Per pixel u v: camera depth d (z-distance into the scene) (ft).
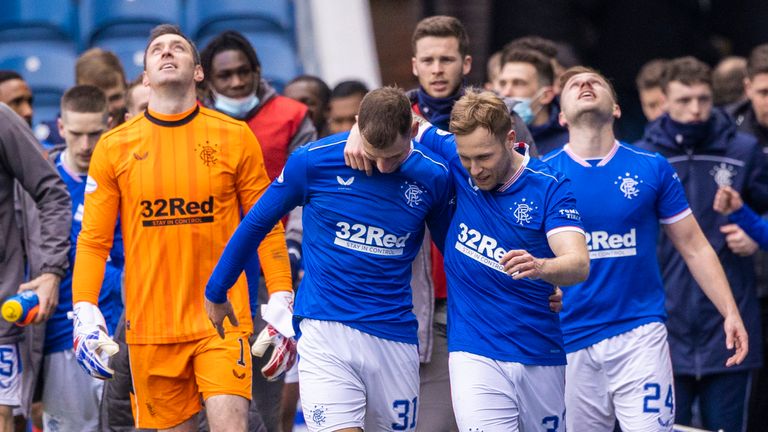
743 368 64.34
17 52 112.68
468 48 57.67
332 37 122.01
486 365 47.96
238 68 61.62
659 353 53.67
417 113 57.36
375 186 47.57
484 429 47.73
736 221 60.08
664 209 54.60
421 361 55.57
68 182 64.64
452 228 48.80
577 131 54.65
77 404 63.21
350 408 47.88
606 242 53.88
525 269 43.73
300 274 70.95
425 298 55.57
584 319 54.19
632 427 53.72
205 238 50.83
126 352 56.08
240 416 50.21
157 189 50.47
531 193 47.21
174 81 50.31
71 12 116.98
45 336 62.59
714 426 64.80
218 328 49.03
